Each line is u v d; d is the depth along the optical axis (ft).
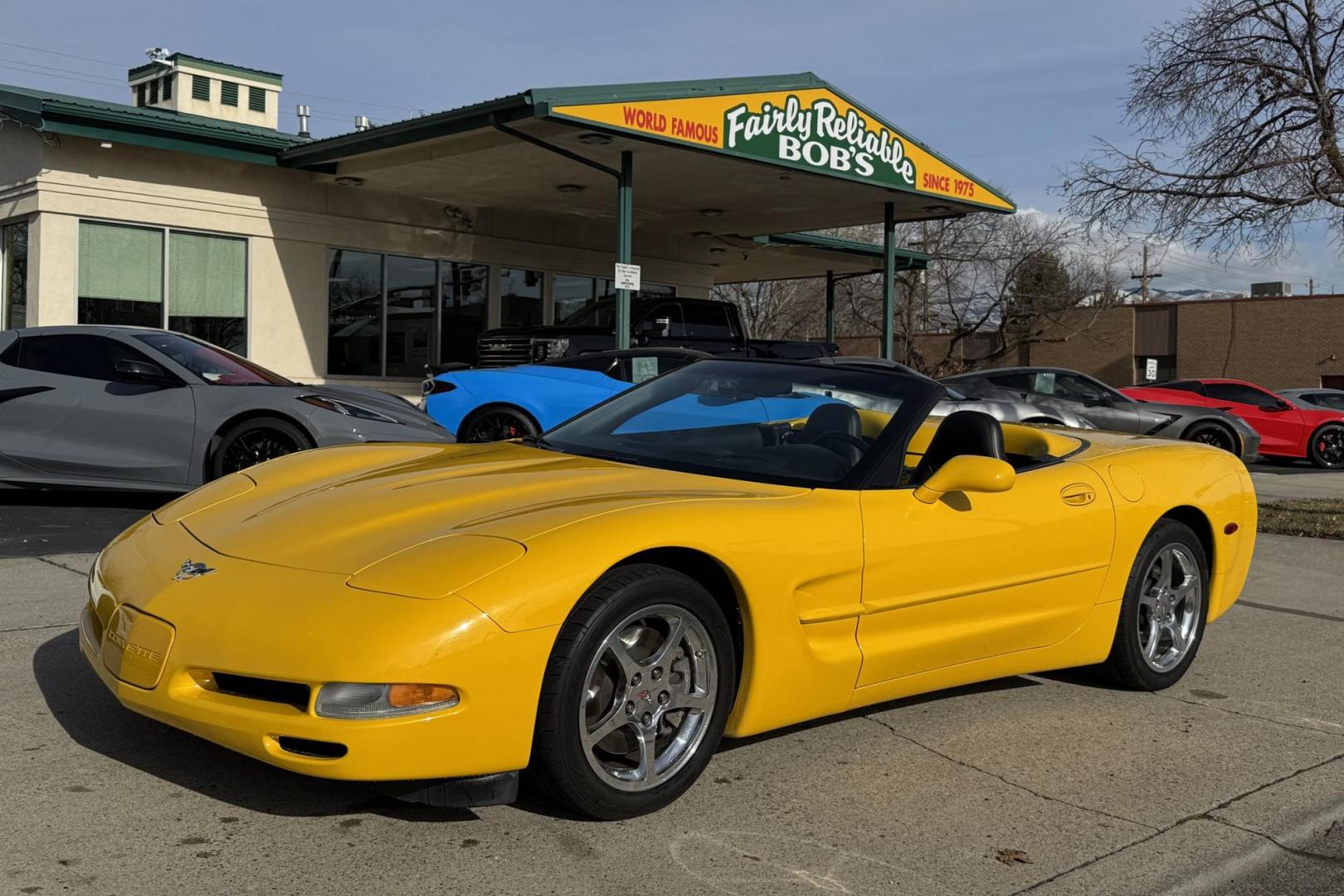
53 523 23.82
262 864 8.73
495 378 34.35
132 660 9.34
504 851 9.18
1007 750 12.41
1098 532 13.83
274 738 8.70
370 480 11.45
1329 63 34.19
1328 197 34.68
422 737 8.57
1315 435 61.26
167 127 44.21
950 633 12.41
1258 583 23.35
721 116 42.75
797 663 10.91
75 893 8.14
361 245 52.49
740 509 10.60
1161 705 14.44
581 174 48.80
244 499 11.39
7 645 14.21
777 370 13.92
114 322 45.09
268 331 49.44
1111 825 10.43
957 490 12.04
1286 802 11.17
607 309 49.32
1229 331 132.05
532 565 9.10
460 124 40.63
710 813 10.21
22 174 44.19
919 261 79.36
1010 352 142.10
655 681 9.96
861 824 10.16
